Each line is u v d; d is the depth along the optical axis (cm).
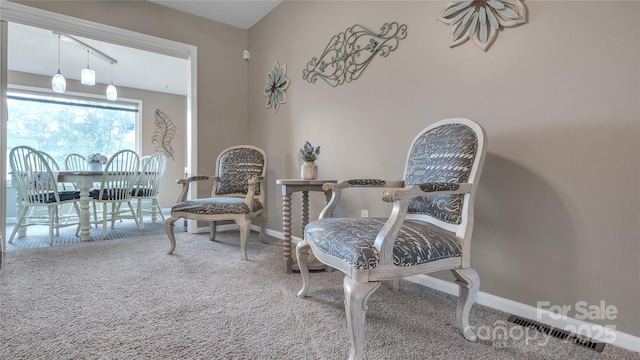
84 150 502
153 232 339
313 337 119
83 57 398
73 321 129
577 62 123
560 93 128
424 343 116
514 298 142
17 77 448
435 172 130
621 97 114
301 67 278
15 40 345
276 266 209
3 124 245
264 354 107
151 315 136
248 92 359
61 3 256
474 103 156
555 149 130
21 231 311
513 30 142
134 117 544
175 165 573
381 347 113
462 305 119
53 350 108
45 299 151
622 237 114
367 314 140
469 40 158
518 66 140
